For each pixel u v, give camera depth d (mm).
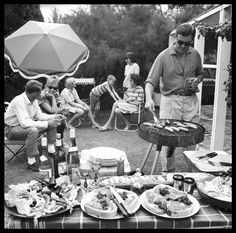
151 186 1444
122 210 1168
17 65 3641
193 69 2592
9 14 5133
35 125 2975
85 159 1793
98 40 6285
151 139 1910
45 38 3650
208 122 5121
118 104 4820
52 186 1346
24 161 3312
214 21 4207
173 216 1156
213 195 1267
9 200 1199
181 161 3438
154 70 2584
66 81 4871
